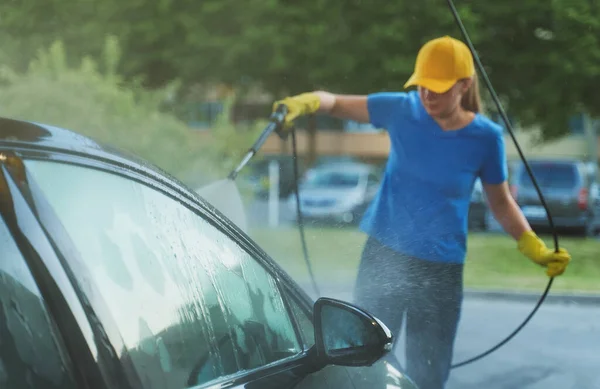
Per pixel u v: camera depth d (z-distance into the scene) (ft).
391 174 16.03
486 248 53.42
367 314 8.27
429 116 15.75
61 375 6.13
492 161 15.92
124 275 6.90
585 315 34.63
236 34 82.58
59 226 6.51
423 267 15.55
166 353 7.01
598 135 152.25
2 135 6.64
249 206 46.44
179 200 8.00
